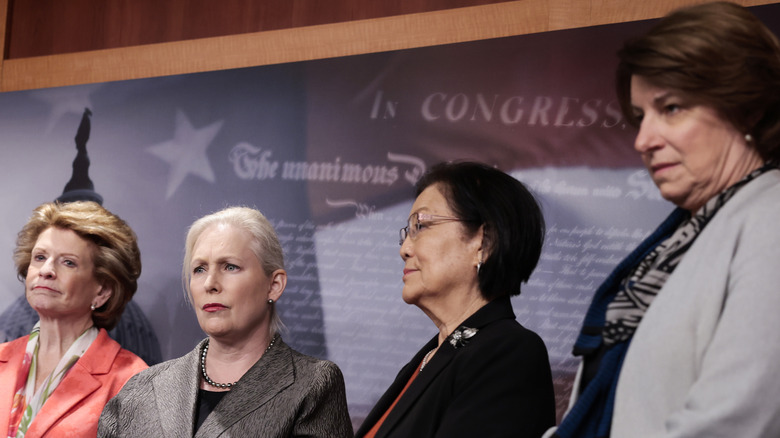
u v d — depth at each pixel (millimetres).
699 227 1232
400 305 3029
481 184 1912
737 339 1054
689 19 1237
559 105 2838
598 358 1353
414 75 3135
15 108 3877
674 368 1145
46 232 3062
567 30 2867
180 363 2480
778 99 1198
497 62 2979
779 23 2484
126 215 3568
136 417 2357
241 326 2400
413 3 3309
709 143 1231
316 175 3252
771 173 1200
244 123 3434
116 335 3473
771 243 1098
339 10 3449
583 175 2756
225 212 2592
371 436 1866
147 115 3629
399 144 3113
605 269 2668
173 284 3430
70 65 3850
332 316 3127
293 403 2230
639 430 1148
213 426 2211
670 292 1193
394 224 3078
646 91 1275
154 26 3816
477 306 1867
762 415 1010
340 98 3264
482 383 1625
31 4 4066
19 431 2816
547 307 2736
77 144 3727
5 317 3660
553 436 1296
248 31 3617
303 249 3219
